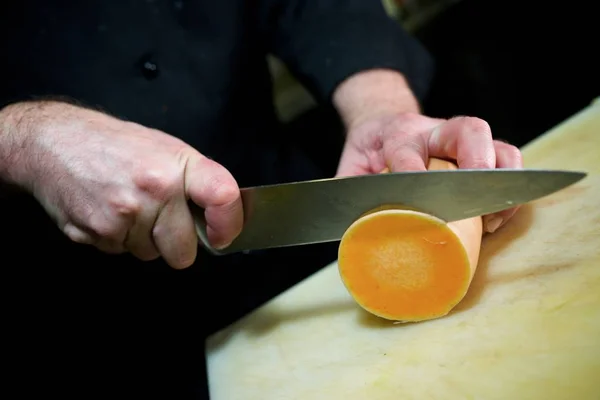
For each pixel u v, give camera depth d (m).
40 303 0.93
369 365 0.59
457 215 0.58
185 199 0.63
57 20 0.89
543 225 0.64
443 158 0.69
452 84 1.40
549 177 0.55
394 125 0.79
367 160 0.85
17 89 0.90
